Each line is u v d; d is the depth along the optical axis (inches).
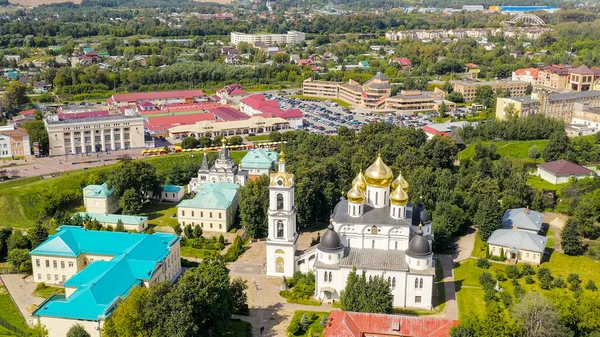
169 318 7647.6
